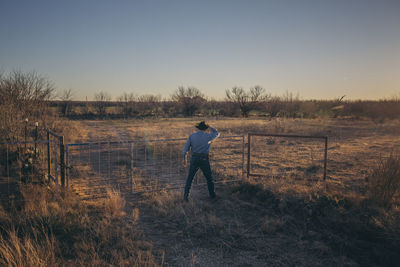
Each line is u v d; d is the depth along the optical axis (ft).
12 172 22.41
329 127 73.56
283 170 27.04
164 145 41.75
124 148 40.68
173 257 11.55
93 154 35.65
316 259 11.60
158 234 13.69
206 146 18.31
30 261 9.89
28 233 12.58
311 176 24.06
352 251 12.16
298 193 18.11
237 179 23.17
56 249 11.47
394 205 16.33
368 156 33.91
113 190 19.53
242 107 139.44
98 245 12.08
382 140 50.16
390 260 11.32
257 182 21.35
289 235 13.69
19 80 45.57
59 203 16.46
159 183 22.93
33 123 43.01
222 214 16.29
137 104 144.15
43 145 33.06
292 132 60.49
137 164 30.37
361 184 20.99
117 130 69.31
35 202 15.89
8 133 31.48
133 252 11.64
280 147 41.88
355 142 47.52
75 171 25.71
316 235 13.55
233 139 50.37
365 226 13.80
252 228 14.44
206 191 20.68
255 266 11.05
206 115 144.36
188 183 18.31
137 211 16.28
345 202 16.57
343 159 32.24
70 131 50.31
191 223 14.78
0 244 10.98
